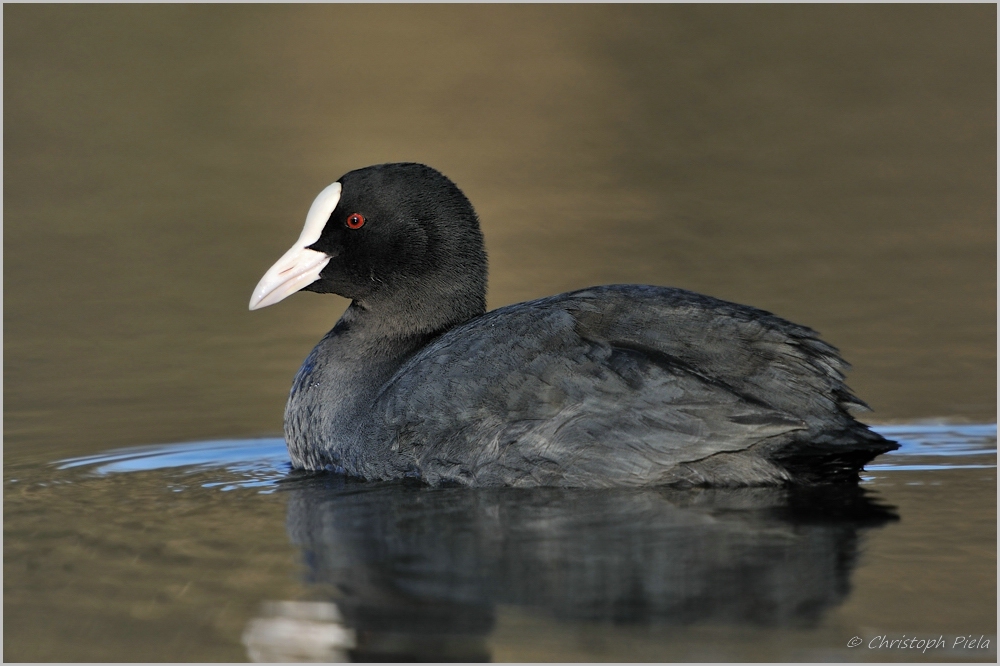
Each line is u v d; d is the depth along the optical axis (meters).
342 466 11.83
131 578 8.81
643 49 29.75
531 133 25.48
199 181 23.03
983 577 8.33
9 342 17.36
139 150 24.45
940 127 25.95
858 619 7.69
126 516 10.39
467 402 10.84
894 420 13.51
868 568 8.52
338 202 12.59
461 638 7.64
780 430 9.98
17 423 14.09
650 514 9.77
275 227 21.48
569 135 25.55
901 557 8.72
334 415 12.02
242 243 20.97
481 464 10.77
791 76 28.34
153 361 16.72
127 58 28.06
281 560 9.12
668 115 26.69
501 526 9.66
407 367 11.55
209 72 27.81
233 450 13.00
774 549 8.93
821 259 20.14
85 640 7.82
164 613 8.20
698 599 8.08
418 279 12.51
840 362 10.53
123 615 8.18
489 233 21.09
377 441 11.38
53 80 27.02
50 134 24.97
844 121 26.48
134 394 15.30
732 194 23.20
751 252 20.44
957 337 16.86
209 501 10.88
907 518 9.61
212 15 30.39
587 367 10.51
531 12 31.53
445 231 12.48
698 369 10.36
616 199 22.88
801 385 10.25
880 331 17.09
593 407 10.43
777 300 18.22
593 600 8.12
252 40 29.52
